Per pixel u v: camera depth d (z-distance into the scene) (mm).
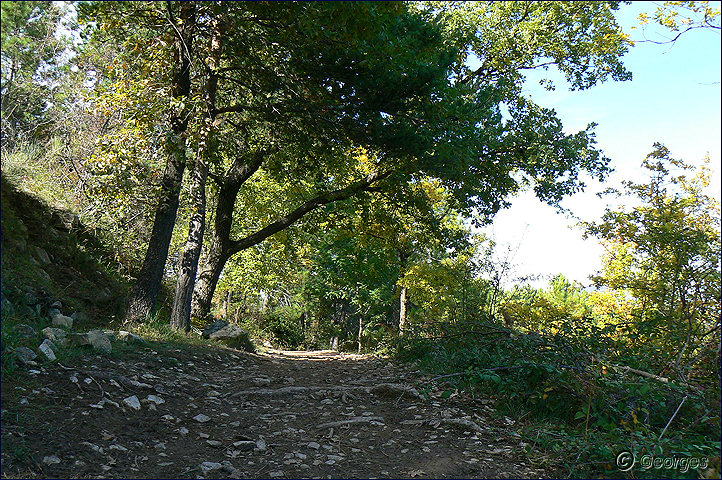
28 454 4105
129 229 14820
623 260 13484
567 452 5105
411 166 12211
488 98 14227
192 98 11570
